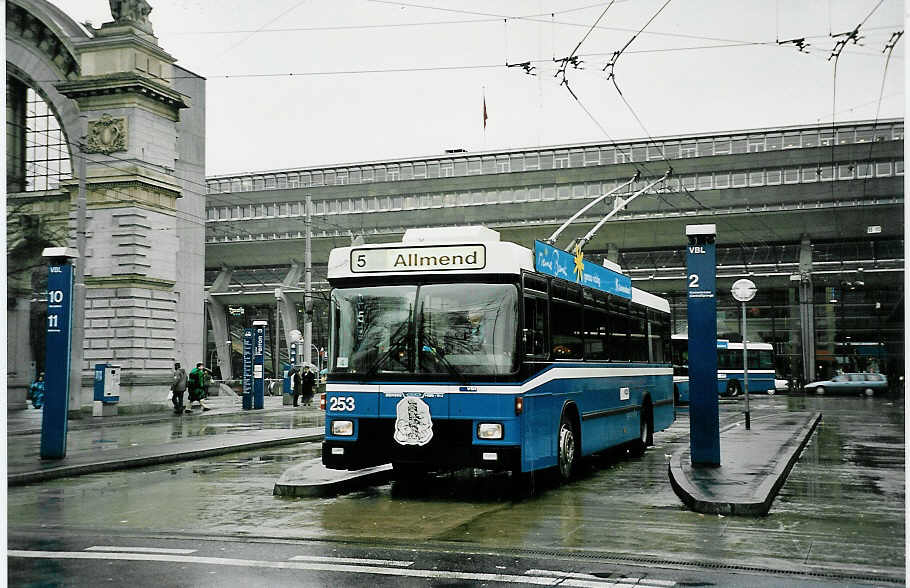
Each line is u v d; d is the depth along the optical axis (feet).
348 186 232.32
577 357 44.09
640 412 56.24
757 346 179.42
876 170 197.26
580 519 32.89
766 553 26.91
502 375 36.09
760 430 72.18
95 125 120.67
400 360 37.17
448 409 36.35
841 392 184.24
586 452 44.75
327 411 38.01
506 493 39.88
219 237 243.81
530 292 37.93
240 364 257.75
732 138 205.36
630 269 220.23
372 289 38.17
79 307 102.32
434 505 36.35
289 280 238.27
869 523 32.22
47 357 53.72
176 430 81.76
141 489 42.37
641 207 210.18
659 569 24.63
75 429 84.48
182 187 141.08
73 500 38.70
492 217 221.05
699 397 45.55
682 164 206.08
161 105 124.26
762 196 202.59
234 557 26.02
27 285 129.18
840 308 209.67
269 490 41.37
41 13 121.80
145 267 120.37
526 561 25.53
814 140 201.77
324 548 27.43
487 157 223.10
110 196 119.96
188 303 142.20
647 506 36.06
